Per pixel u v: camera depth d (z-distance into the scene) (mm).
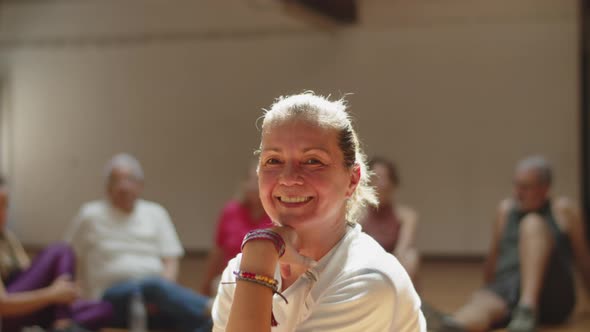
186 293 5785
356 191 1689
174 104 12945
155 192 13008
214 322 1712
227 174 12703
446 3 11742
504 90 11602
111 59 13242
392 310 1479
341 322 1462
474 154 11711
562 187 11430
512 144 11602
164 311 5809
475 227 11711
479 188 11703
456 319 5691
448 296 7980
